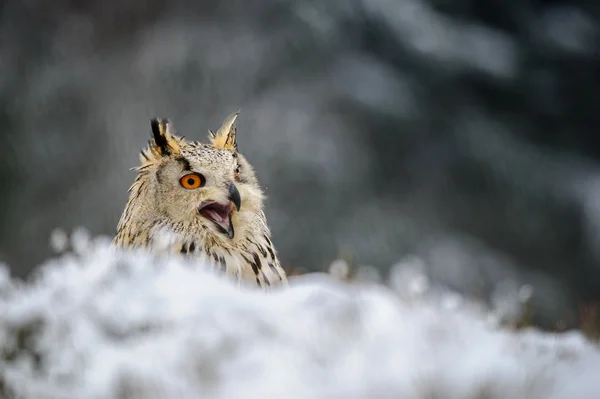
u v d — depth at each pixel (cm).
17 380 1552
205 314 1603
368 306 1688
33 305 1622
